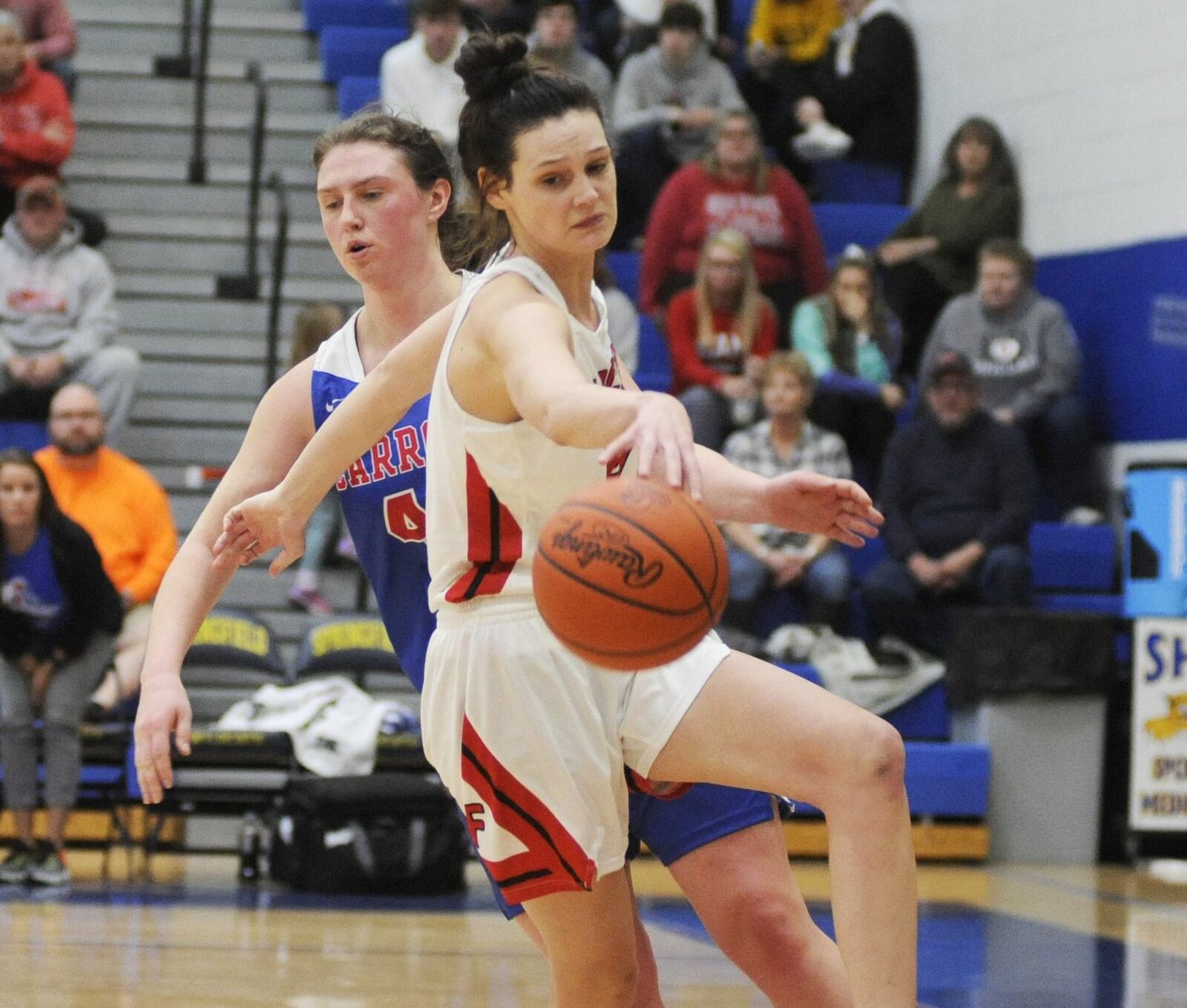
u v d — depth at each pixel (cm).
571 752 635
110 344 2245
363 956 1323
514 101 617
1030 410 2238
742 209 2339
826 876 1814
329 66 2723
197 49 2769
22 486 1691
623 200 2531
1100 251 2336
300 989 1173
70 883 1734
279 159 2662
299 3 2867
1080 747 2012
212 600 739
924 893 1730
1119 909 1644
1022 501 2055
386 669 1988
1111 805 2045
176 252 2541
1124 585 2069
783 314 2361
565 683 634
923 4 2780
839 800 607
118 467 2005
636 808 730
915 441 2094
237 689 2122
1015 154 2528
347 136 783
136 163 2605
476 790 647
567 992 671
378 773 1808
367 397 672
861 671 1994
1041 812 2003
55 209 2198
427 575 773
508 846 645
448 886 1738
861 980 595
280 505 690
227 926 1471
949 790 1967
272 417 794
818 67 2695
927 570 2033
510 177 624
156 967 1248
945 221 2478
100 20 2786
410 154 784
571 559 543
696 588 541
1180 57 2200
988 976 1278
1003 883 1820
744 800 724
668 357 2339
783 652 1994
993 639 1989
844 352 2223
